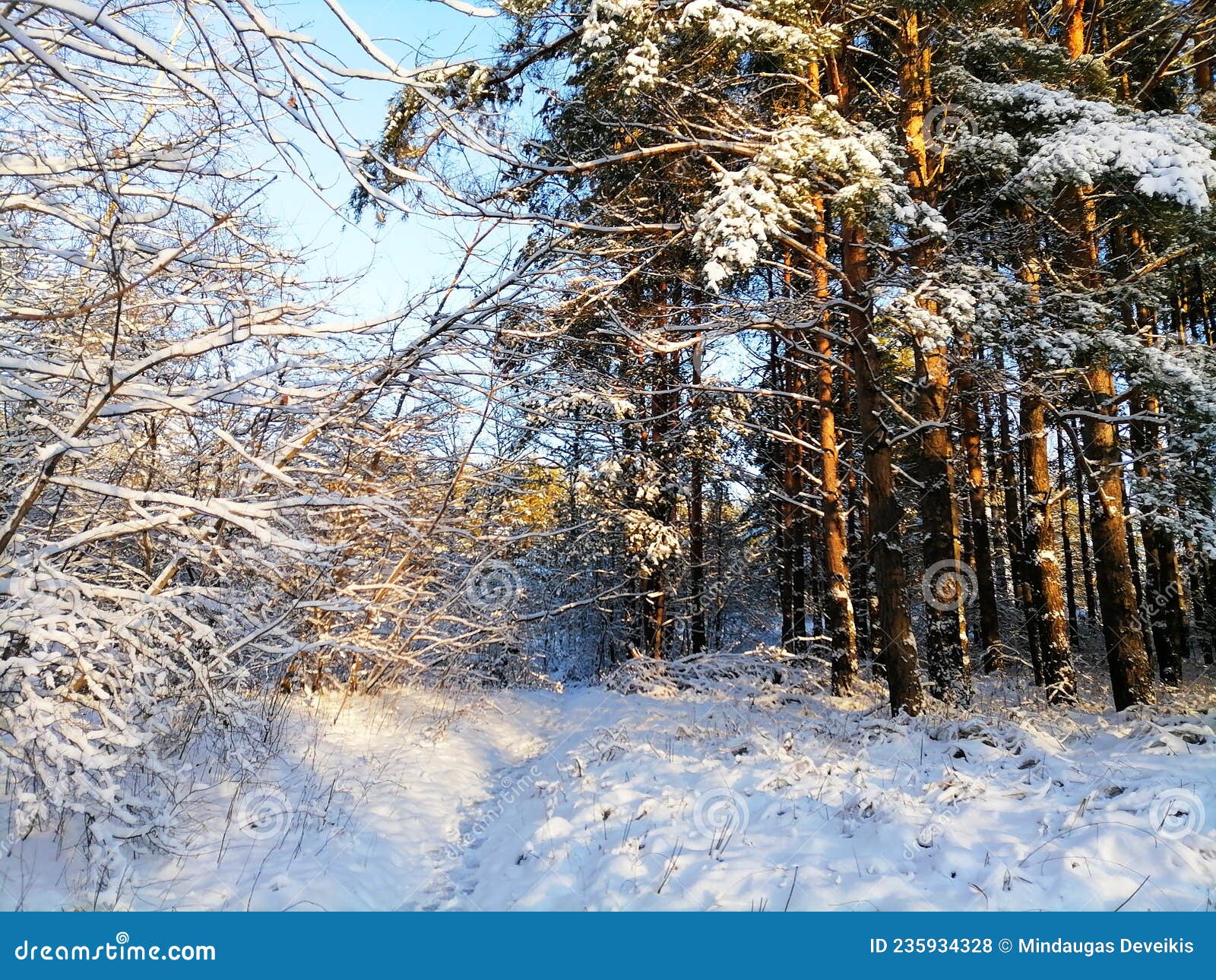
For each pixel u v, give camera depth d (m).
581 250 8.34
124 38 3.90
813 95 10.17
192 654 5.32
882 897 4.36
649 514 15.84
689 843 5.38
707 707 11.08
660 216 10.48
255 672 8.88
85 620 4.78
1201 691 13.75
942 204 10.73
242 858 5.15
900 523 9.83
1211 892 4.09
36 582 4.82
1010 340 9.41
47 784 4.27
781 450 17.06
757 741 7.88
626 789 6.74
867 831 5.22
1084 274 10.62
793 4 8.17
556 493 15.19
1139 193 8.34
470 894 5.36
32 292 6.35
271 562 6.28
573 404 8.92
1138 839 4.52
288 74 4.31
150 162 5.29
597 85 8.88
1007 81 10.27
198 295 6.74
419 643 11.81
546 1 8.10
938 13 9.95
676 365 13.79
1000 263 10.69
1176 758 6.26
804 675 13.88
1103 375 11.09
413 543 9.85
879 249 9.26
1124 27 11.61
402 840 6.20
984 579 16.86
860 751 7.32
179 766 5.98
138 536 7.36
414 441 9.87
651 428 14.49
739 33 7.83
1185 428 9.66
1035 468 13.09
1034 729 7.79
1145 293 10.05
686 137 9.28
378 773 7.67
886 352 10.80
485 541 10.05
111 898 4.38
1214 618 18.84
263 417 7.74
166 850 5.02
